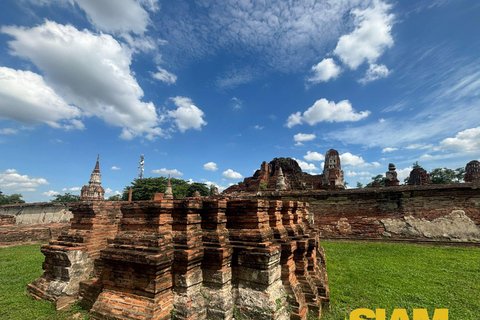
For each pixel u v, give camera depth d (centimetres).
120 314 470
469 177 1908
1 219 2308
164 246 489
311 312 580
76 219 799
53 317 569
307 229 846
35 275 920
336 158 3512
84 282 639
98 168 2427
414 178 2255
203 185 5562
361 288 773
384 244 1425
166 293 482
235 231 555
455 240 1358
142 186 5072
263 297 481
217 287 507
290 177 3120
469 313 602
